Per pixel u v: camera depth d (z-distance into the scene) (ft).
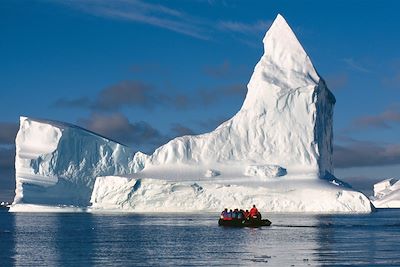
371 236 396.57
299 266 239.71
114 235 429.38
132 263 256.73
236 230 468.75
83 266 249.14
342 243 342.23
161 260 266.36
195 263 254.27
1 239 402.93
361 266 237.66
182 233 441.68
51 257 284.41
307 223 565.53
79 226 564.30
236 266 242.58
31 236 431.02
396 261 252.62
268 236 400.67
